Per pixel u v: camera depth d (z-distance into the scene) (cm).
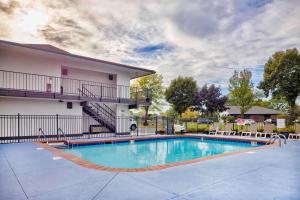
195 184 367
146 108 3012
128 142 1259
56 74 1352
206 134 1567
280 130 1352
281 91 2120
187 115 3588
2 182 376
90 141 1112
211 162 546
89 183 369
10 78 1195
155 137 1380
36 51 1195
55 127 1337
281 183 375
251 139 1184
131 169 469
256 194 321
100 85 1639
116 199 298
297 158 602
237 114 4244
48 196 309
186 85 3031
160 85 3253
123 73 1708
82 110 1535
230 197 309
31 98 1223
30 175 420
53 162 538
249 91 2492
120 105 1672
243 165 512
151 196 310
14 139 1170
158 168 479
